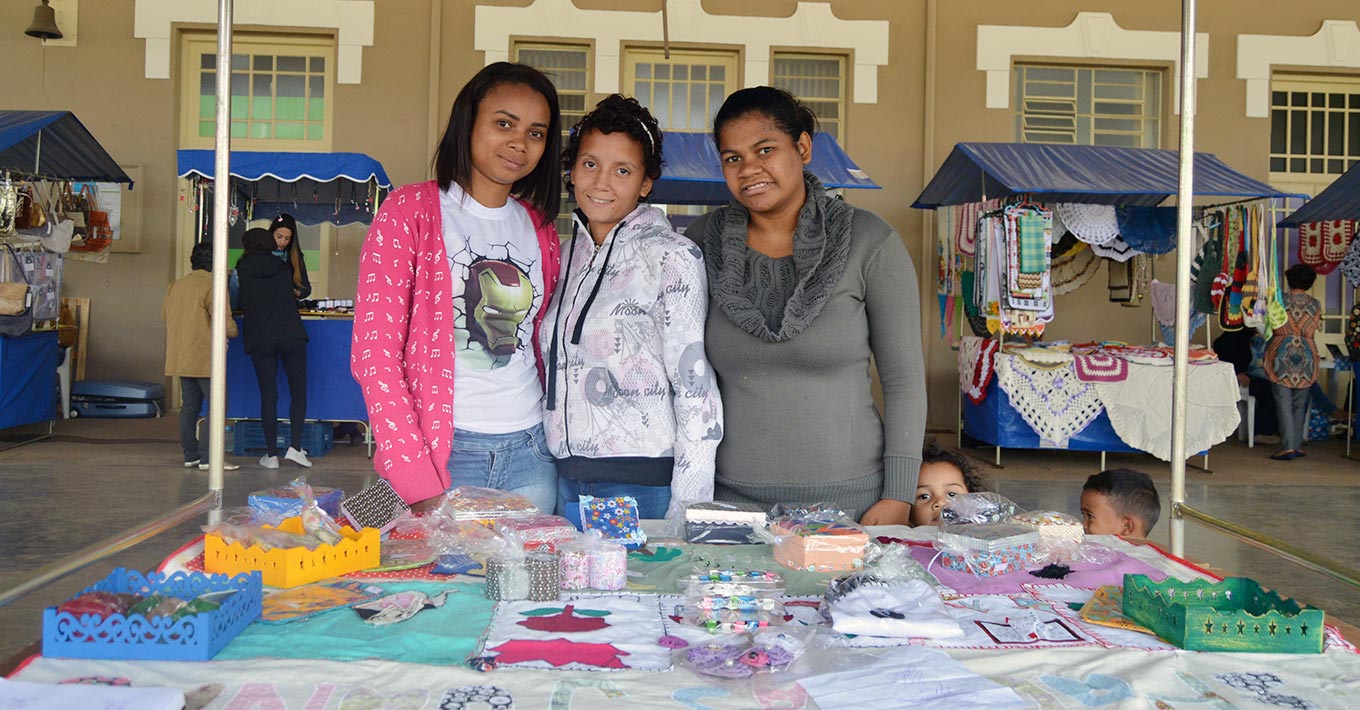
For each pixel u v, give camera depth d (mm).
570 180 2260
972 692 1123
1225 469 7281
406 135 8922
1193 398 6910
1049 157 7273
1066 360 6918
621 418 2137
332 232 8930
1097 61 9180
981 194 7879
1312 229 8914
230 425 7094
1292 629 1319
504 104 2080
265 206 8188
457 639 1282
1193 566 1756
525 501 1824
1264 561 4484
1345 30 9219
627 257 2156
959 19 9141
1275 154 9430
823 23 9102
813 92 9297
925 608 1410
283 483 5926
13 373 7043
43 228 7188
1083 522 2711
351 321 6973
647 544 1892
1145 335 9203
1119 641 1348
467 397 2104
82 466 6387
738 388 2188
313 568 1569
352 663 1189
